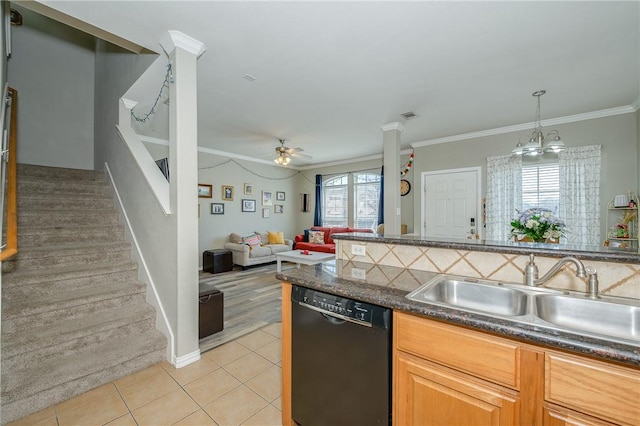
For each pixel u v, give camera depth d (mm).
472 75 2783
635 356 735
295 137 5125
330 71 2725
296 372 1524
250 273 5570
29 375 1788
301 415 1500
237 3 1796
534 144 3031
